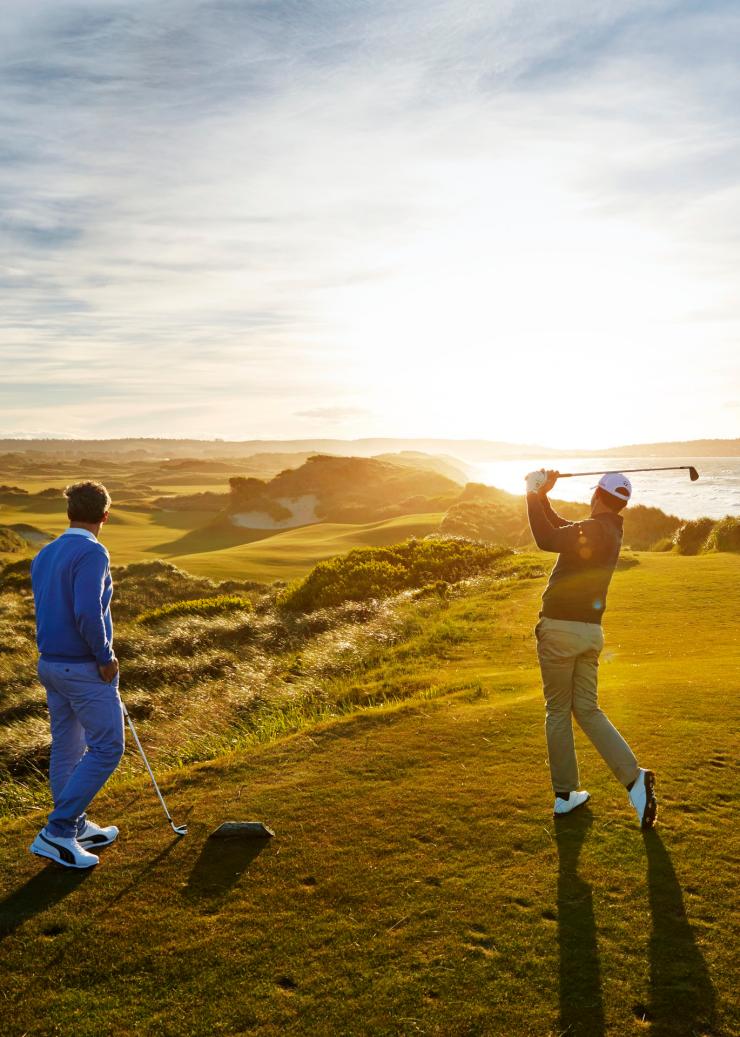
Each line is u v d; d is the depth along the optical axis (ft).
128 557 188.44
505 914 11.55
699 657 30.60
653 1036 9.11
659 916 11.39
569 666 14.24
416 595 55.16
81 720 13.55
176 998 10.02
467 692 24.86
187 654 48.47
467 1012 9.57
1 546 179.11
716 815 14.51
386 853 13.52
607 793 15.71
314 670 36.68
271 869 13.12
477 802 15.46
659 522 118.73
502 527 151.53
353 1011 9.66
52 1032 9.47
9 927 11.64
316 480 331.57
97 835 14.12
